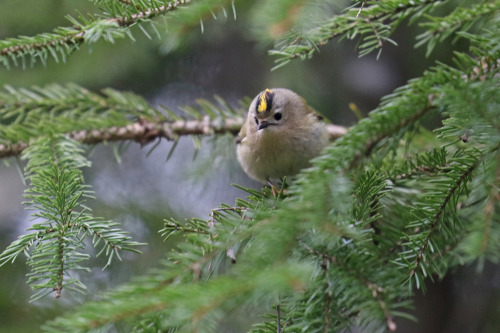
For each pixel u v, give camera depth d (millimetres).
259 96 10227
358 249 5852
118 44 13320
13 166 14234
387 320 5238
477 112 5422
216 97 11812
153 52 13680
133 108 11195
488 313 12797
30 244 6480
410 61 14344
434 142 9602
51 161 8359
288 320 5770
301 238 5879
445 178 6195
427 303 13586
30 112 10680
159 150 14539
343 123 14250
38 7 12398
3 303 11297
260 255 4914
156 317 5051
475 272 13047
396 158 9250
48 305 11336
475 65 5926
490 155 5723
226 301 4359
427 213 6207
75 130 10547
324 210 5074
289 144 10109
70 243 6367
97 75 13422
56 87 11117
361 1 6191
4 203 13844
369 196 6449
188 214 13094
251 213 5984
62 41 7008
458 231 7223
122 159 14195
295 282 4277
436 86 5680
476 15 6070
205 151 13477
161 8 6734
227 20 13219
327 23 6316
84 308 4555
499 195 5453
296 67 13914
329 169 5605
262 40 5570
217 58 14523
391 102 5711
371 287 5562
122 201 13133
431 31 6160
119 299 4668
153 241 12383
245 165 10758
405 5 6324
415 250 6129
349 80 14453
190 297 4367
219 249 5418
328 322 5488
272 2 5426
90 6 11891
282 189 7219
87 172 13594
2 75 13109
